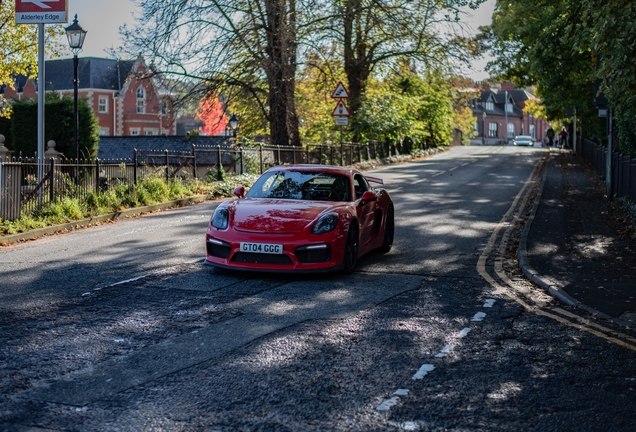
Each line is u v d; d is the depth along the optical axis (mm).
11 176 12992
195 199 18281
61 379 4629
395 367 4973
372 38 33312
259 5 25156
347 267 8375
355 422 3951
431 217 14102
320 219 8156
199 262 9141
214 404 4203
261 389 4477
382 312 6625
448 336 5848
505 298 7387
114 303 6852
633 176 14039
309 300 7078
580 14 14523
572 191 19656
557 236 11523
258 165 24078
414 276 8477
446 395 4418
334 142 34906
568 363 5168
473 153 50594
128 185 16688
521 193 19406
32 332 5766
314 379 4684
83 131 25703
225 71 26516
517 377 4812
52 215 13562
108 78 70375
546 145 85625
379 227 9859
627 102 13117
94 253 9922
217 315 6410
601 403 4332
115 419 3953
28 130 28047
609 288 7727
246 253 8062
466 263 9422
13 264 9047
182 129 90625
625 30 8945
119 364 4969
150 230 12453
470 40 32000
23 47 29812
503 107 109125
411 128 40000
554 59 25250
